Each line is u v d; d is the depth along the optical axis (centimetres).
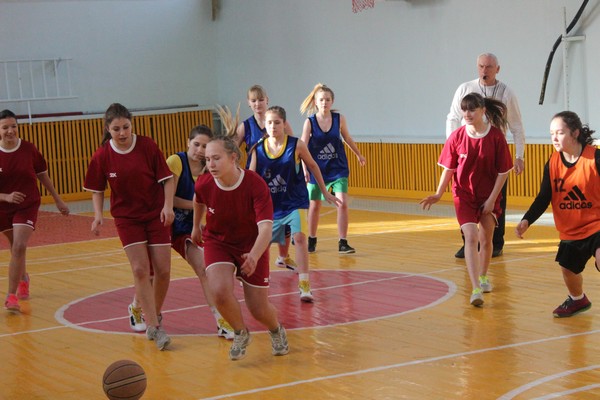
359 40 1684
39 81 1828
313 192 1034
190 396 533
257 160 788
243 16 1922
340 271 937
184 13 1973
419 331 676
